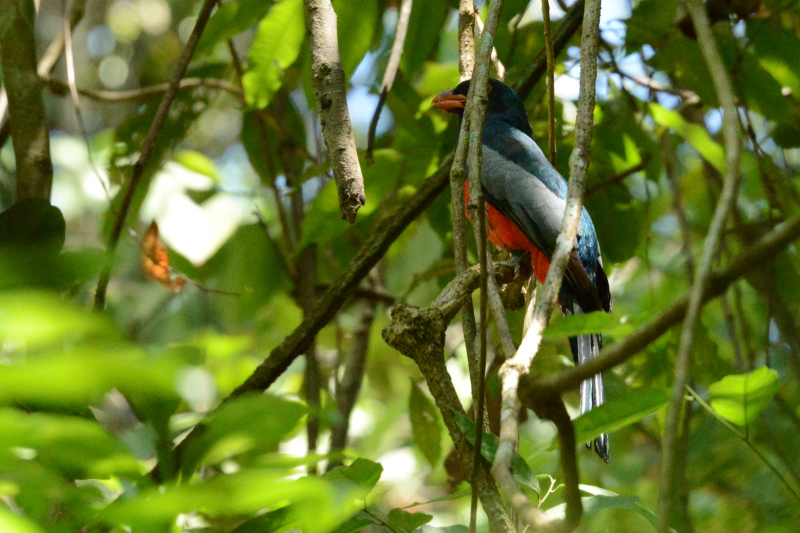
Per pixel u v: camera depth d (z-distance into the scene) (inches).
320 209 377.1
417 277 429.1
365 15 341.1
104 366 81.7
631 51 416.5
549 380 137.2
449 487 386.0
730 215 460.1
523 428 511.5
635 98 450.6
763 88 400.5
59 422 102.2
